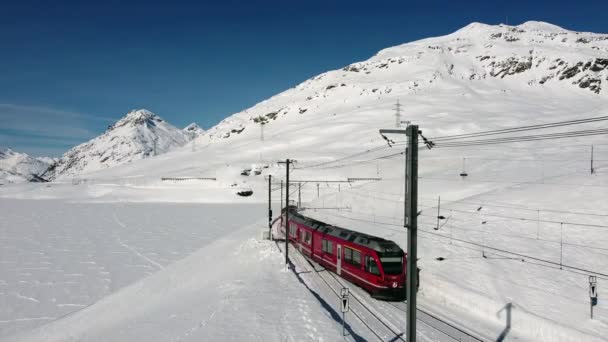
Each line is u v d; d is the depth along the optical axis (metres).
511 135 106.75
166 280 31.78
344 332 16.67
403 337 16.78
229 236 49.16
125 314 24.47
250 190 106.38
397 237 35.50
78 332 22.41
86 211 84.69
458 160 81.81
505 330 17.59
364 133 168.38
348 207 58.19
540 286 21.23
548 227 28.89
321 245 29.38
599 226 25.36
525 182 43.16
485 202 38.22
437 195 49.84
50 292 31.42
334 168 115.50
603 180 34.88
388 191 60.78
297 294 22.30
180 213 80.25
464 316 19.39
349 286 24.56
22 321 26.14
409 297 12.70
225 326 17.36
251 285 24.23
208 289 25.36
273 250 34.66
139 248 46.06
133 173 178.62
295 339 15.89
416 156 12.57
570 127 96.56
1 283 33.53
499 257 26.09
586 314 18.00
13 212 82.88
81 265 38.81
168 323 19.23
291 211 42.41
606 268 21.97
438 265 26.33
